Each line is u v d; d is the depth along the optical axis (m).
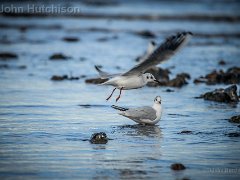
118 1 65.12
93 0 65.81
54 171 10.73
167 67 25.50
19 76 22.61
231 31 41.38
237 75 22.30
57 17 49.34
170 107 17.03
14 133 13.55
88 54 29.58
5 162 11.24
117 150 12.20
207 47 32.88
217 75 22.19
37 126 14.31
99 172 10.71
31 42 34.19
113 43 34.47
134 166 11.09
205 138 13.34
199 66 25.94
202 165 11.23
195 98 18.58
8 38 35.72
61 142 12.81
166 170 10.89
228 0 66.12
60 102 17.50
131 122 14.99
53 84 20.97
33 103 17.25
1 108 16.39
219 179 10.44
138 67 12.68
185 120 15.25
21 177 10.37
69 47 32.31
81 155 11.78
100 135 12.93
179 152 12.12
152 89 20.42
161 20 47.84
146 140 13.11
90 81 21.62
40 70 24.31
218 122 15.02
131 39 36.50
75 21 46.97
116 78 13.30
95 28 42.38
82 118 15.34
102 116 15.65
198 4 62.38
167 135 13.61
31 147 12.34
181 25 44.53
